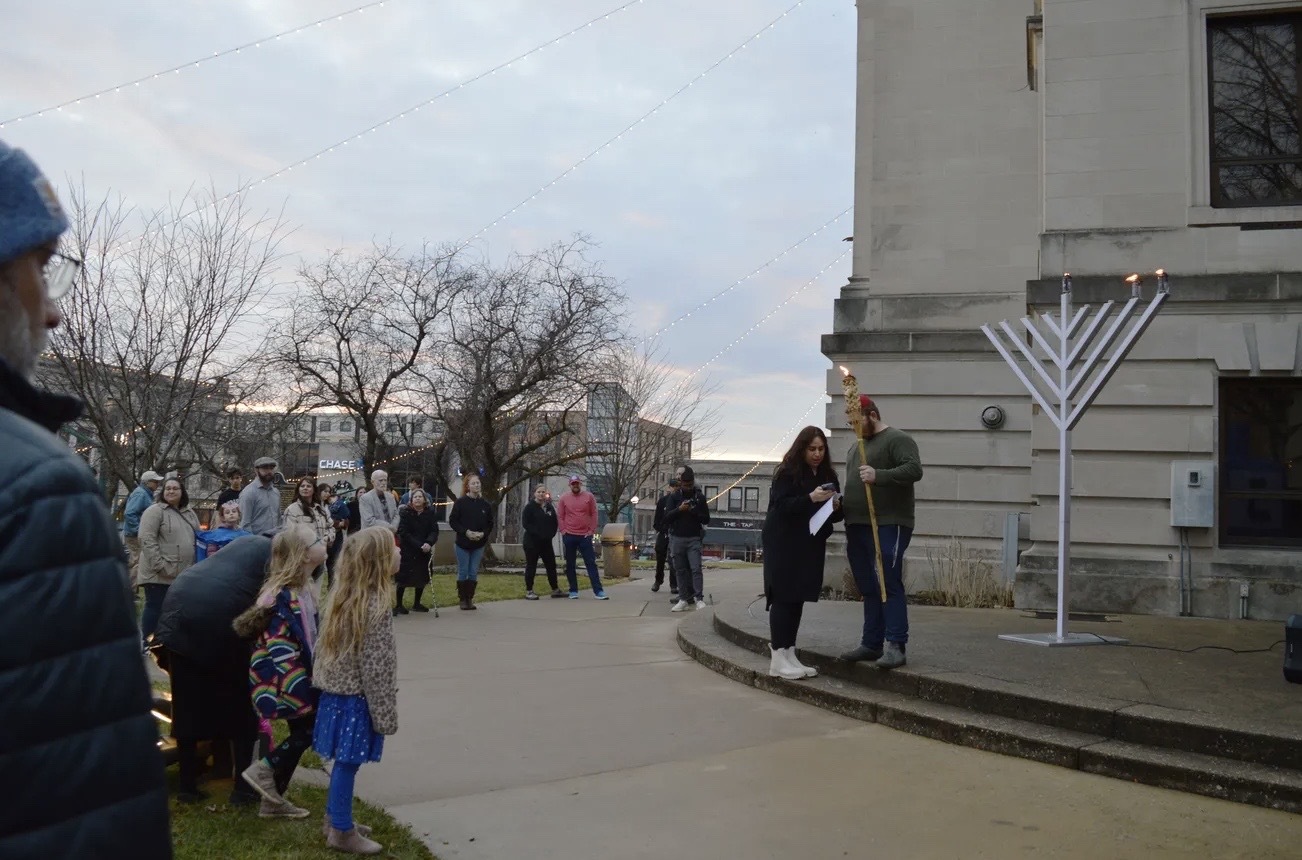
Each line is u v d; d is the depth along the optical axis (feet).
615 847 14.93
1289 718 18.69
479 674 28.27
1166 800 16.90
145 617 29.73
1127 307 29.43
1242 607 34.09
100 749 4.21
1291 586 33.71
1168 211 36.01
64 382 52.54
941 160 51.01
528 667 29.40
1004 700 20.90
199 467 70.23
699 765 18.99
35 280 4.80
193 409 61.82
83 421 55.47
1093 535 36.17
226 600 16.55
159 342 54.65
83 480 4.47
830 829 15.56
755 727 21.86
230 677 16.80
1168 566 35.22
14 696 3.98
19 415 4.54
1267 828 15.56
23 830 3.98
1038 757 19.13
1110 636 29.04
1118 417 36.01
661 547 55.06
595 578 50.47
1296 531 34.76
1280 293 34.24
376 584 15.11
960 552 43.52
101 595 4.35
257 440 80.38
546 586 57.72
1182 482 34.88
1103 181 36.78
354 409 89.51
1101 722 19.40
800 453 24.94
